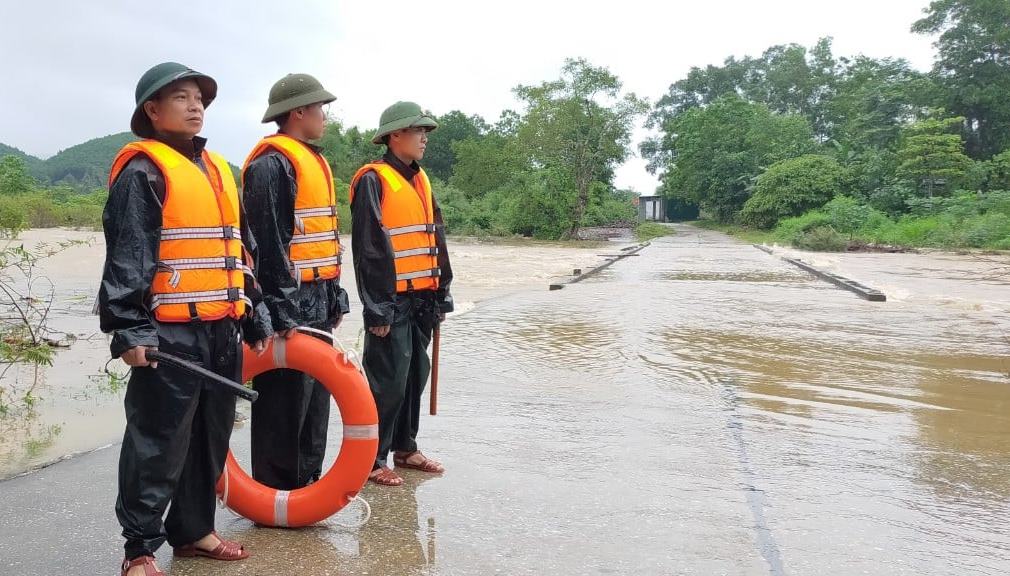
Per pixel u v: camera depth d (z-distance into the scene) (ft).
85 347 24.94
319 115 11.51
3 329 24.89
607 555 9.89
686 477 13.06
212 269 8.98
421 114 12.61
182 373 8.75
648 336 28.35
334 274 11.62
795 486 12.67
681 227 201.98
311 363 10.49
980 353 25.08
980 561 9.91
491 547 10.09
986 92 144.25
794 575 9.41
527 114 117.80
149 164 8.63
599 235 141.59
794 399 18.88
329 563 9.56
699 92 270.67
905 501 12.06
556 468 13.44
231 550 9.62
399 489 12.30
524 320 32.40
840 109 188.96
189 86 8.87
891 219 117.19
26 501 11.50
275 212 10.52
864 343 26.94
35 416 16.72
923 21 150.51
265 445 11.30
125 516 8.75
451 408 17.65
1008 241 88.58
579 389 19.75
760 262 73.10
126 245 8.30
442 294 13.38
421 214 12.77
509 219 123.13
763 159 176.65
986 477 13.28
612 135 115.75
